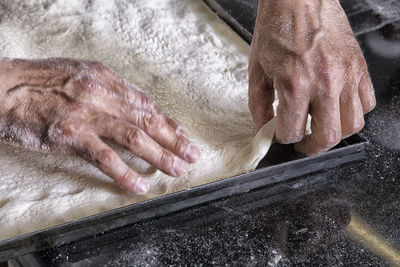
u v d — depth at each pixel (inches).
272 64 33.8
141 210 32.8
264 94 35.6
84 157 33.7
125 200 34.5
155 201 32.7
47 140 33.7
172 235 32.7
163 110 40.9
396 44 49.8
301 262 31.3
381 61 47.8
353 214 34.4
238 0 55.5
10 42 47.1
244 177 34.7
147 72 44.9
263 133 35.4
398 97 44.2
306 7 35.0
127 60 46.1
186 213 34.0
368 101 34.5
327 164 37.3
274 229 33.3
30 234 30.4
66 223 31.0
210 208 34.4
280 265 31.1
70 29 48.9
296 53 33.1
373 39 50.2
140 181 33.8
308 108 33.4
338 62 32.9
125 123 33.8
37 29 48.7
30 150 37.7
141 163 36.7
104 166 33.2
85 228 31.8
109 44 47.6
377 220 34.1
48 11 50.6
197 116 40.7
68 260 31.1
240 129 39.9
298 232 33.2
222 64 46.1
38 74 34.6
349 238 32.8
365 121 41.8
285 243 32.4
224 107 41.9
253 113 36.5
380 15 53.1
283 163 35.4
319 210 34.6
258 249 32.0
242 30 49.3
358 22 52.2
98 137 33.7
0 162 36.8
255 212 34.3
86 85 34.0
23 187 35.2
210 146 38.0
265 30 35.2
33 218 33.2
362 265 31.2
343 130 34.2
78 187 35.3
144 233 32.8
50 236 31.1
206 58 46.6
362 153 38.5
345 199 35.5
